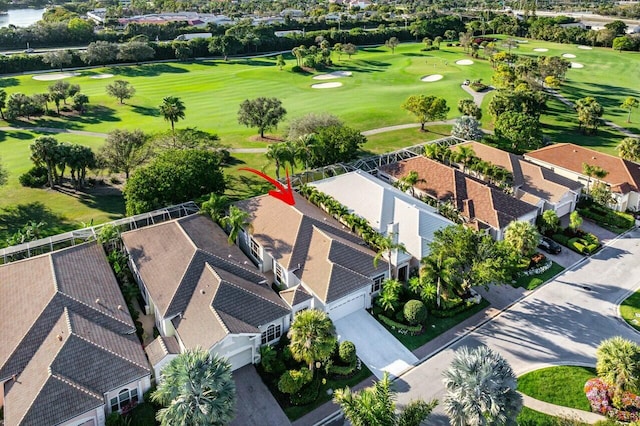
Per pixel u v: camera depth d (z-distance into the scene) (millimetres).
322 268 44531
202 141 75125
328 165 70750
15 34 156000
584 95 121812
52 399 30828
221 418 27922
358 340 41375
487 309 45438
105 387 32750
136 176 56656
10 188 66750
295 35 177625
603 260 53469
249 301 39969
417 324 42750
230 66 148125
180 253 44531
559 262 53062
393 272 47719
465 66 149375
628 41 173250
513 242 49938
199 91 118875
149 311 43625
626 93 123688
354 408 27297
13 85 117062
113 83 114375
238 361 38375
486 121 100812
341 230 50562
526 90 97375
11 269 42906
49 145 63875
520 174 66812
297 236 47875
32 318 36844
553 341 41219
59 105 104125
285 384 35375
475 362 29328
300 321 35719
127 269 45938
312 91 120562
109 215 60312
